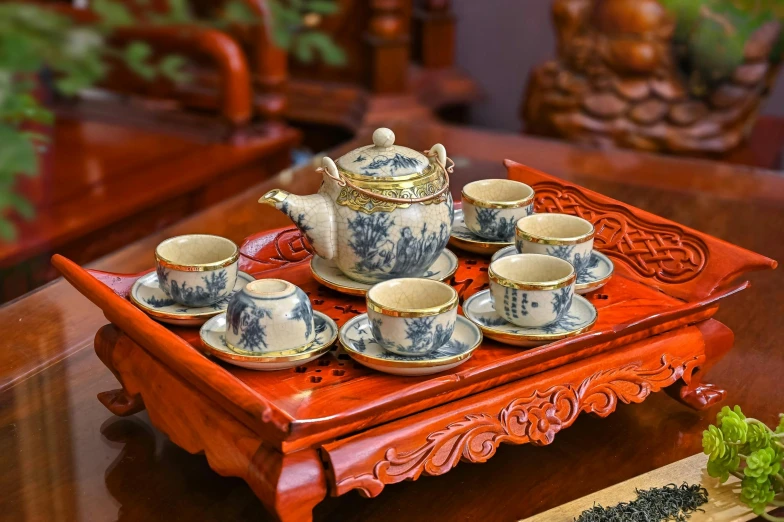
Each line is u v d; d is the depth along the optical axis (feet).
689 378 3.12
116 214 6.34
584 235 3.19
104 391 3.19
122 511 2.64
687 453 2.97
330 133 9.74
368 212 3.00
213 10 8.37
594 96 7.65
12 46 2.23
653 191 5.28
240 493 2.72
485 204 3.49
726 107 7.38
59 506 2.65
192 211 7.32
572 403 2.80
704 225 4.83
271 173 8.17
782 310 3.95
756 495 2.58
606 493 2.70
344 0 9.04
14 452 2.89
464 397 2.65
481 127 11.18
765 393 3.32
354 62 9.30
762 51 6.91
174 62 3.47
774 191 5.30
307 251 3.66
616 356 2.94
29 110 3.42
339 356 2.80
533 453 2.96
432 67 10.06
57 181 6.86
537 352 2.67
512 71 10.74
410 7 9.15
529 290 2.77
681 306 3.04
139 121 8.57
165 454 2.91
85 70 2.39
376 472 2.42
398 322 2.60
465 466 2.88
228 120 7.85
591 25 7.55
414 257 3.09
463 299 3.23
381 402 2.40
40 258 5.83
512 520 2.64
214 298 2.97
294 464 2.35
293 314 2.64
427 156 3.23
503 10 10.52
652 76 7.43
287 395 2.54
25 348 3.50
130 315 2.71
